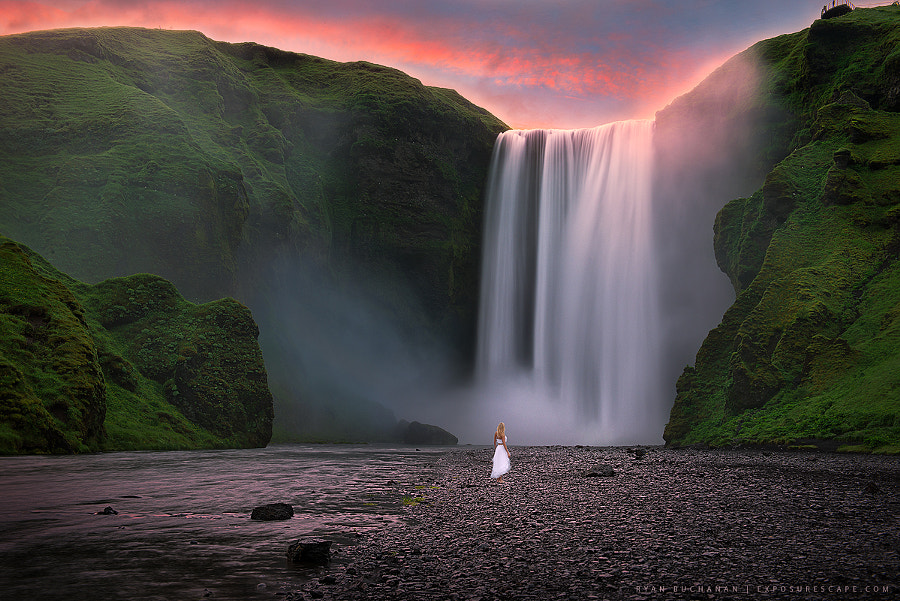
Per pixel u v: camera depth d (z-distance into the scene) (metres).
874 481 24.61
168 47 102.44
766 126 77.06
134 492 21.77
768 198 62.47
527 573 10.43
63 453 41.41
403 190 103.31
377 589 9.52
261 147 97.31
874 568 10.67
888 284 51.81
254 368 61.44
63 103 86.12
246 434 58.94
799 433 43.34
